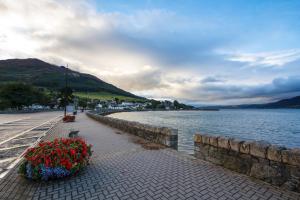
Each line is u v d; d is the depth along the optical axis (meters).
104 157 6.68
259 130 37.62
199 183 4.33
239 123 53.97
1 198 3.80
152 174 4.95
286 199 3.52
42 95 82.88
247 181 4.36
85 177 4.81
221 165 5.48
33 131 13.84
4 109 59.19
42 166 4.50
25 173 4.63
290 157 3.83
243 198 3.61
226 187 4.09
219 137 5.58
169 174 4.93
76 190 4.11
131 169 5.36
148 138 10.02
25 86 68.38
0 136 11.62
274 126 46.41
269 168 4.23
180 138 23.42
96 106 137.25
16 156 6.96
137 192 3.96
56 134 12.21
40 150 4.85
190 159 6.23
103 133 12.61
